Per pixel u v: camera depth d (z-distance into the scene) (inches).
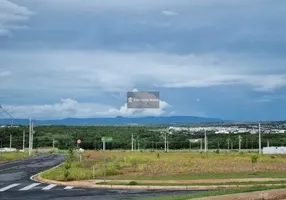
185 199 691.4
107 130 6815.9
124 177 1411.2
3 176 1605.6
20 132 6018.7
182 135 7495.1
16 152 4667.8
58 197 957.8
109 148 6072.8
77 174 1427.2
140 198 837.8
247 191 752.3
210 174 1475.1
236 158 2790.4
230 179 1270.9
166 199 719.7
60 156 3944.4
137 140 6141.7
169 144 6540.4
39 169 2016.5
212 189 1081.4
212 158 2795.3
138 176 1449.3
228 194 701.9
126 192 1048.2
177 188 1125.1
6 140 5910.4
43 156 3981.3
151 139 6619.1
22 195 1003.9
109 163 2162.9
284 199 703.1
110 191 1077.8
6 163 2657.5
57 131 6599.4
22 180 1433.3
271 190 732.0
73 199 915.4
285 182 1160.8
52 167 2166.6
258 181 1202.6
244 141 6245.1
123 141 6284.5
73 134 6215.6
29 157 3725.4
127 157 2659.9
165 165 2017.7
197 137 7219.5
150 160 2474.2
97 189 1131.9
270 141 6122.1
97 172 1505.9
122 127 7495.1
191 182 1216.2
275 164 2137.1
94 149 5861.2
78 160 2605.8
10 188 1169.4
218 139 6752.0
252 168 1806.1
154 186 1158.3
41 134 6397.6
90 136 6053.2
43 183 1318.9
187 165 2021.4
